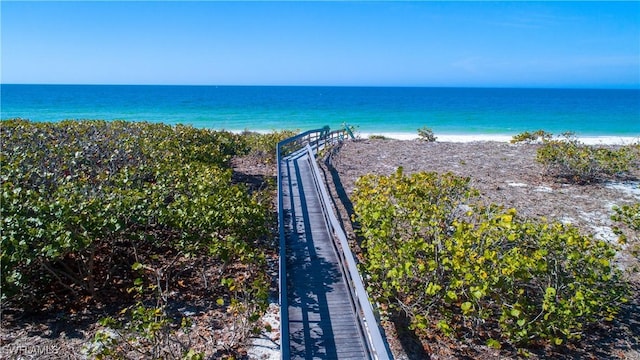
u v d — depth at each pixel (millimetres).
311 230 10078
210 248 6906
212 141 16594
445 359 5973
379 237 6699
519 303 6055
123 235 7441
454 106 74500
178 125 17906
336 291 7363
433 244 6480
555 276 6285
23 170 9031
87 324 6367
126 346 5652
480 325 6555
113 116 54500
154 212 7309
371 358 5633
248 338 6168
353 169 17125
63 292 7078
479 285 5641
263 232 8172
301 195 12984
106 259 7922
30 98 88812
